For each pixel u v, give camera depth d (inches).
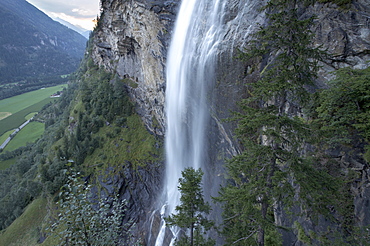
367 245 392.8
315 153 539.5
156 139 1921.8
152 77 1807.3
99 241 350.6
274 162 429.4
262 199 434.6
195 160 1306.6
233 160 470.9
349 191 462.6
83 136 2112.5
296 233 555.8
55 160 1916.8
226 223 559.8
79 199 326.3
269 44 412.2
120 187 1691.7
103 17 2421.3
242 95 920.3
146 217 1593.3
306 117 589.0
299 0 380.2
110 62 2741.1
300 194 392.2
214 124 1119.0
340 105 481.4
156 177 1724.9
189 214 533.0
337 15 652.7
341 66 633.6
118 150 1919.3
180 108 1419.8
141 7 1590.8
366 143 453.4
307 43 366.3
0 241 1706.4
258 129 439.5
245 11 975.6
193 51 1246.9
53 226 331.9
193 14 1278.3
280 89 373.7
